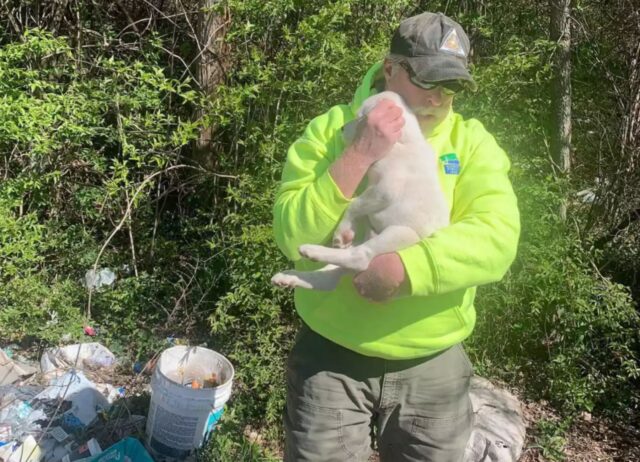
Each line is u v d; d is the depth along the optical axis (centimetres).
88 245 439
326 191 167
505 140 387
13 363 361
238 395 352
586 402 379
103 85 389
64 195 443
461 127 191
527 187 376
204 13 408
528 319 405
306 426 191
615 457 363
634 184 452
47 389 329
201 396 295
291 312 375
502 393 389
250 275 359
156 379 302
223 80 409
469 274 167
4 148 405
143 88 384
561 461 355
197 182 428
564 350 396
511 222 174
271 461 315
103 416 323
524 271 383
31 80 375
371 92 186
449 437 192
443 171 183
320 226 169
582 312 382
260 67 366
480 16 412
